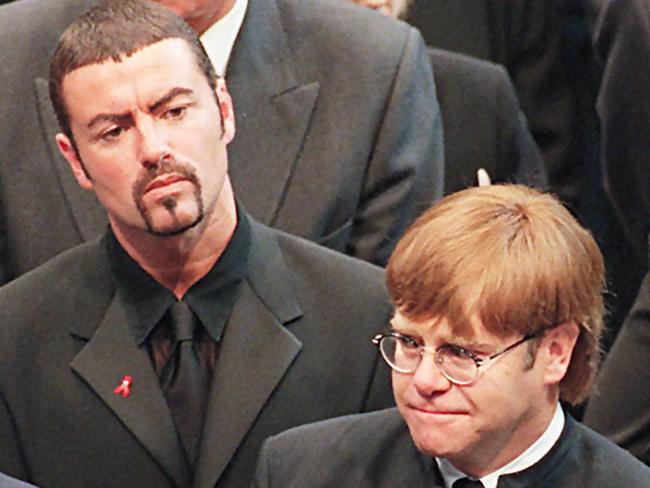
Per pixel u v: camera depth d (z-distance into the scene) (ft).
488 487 27.14
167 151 29.43
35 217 35.53
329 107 36.37
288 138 36.06
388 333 26.73
